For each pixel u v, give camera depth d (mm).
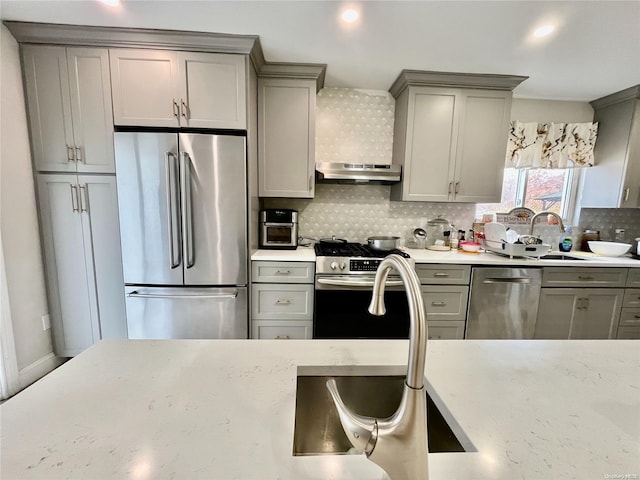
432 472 512
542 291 2367
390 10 1613
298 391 863
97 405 656
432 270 2295
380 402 892
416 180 2506
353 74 2426
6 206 1855
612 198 2695
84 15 1709
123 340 970
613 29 1733
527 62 2146
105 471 496
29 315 2018
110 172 2027
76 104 1962
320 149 2777
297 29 1811
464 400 705
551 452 558
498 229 2469
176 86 1973
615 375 822
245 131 2098
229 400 687
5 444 544
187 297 2080
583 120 2871
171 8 1631
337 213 2844
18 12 1688
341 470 511
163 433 580
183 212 2016
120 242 2104
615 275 2391
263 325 2238
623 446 575
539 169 2906
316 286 2189
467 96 2434
